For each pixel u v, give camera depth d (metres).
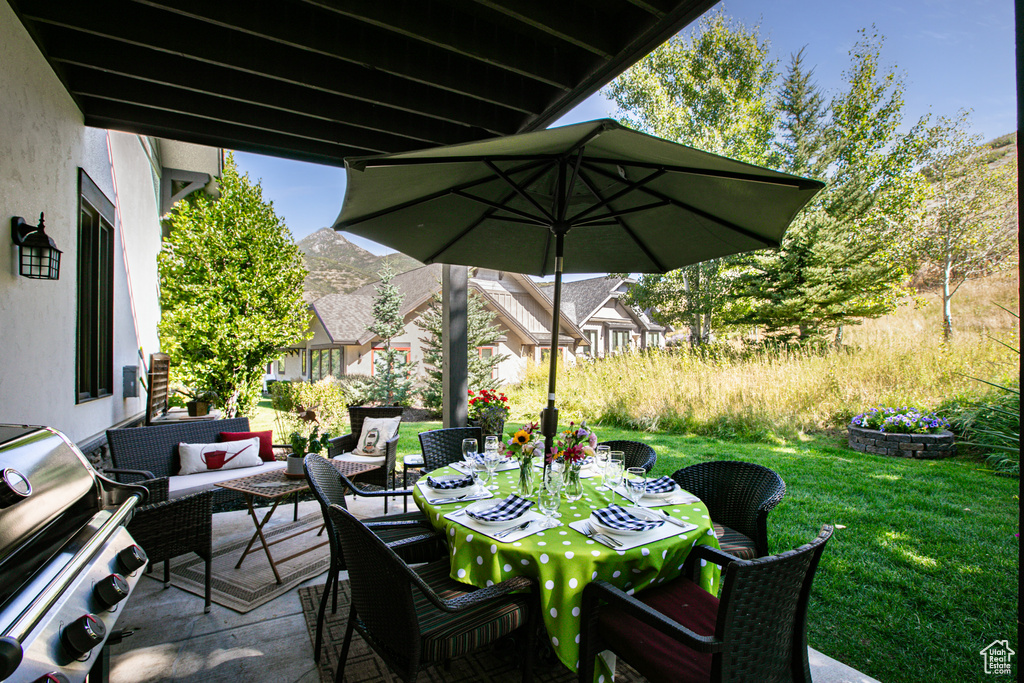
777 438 7.23
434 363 13.23
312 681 2.24
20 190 2.98
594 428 9.02
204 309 8.84
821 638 2.52
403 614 1.71
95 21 2.96
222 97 3.79
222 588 3.09
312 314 10.05
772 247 2.54
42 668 1.06
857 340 13.26
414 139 4.54
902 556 3.39
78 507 1.53
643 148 1.73
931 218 12.74
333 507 1.94
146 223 8.05
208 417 7.57
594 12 2.97
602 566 1.87
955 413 6.32
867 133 14.76
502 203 2.66
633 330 23.67
